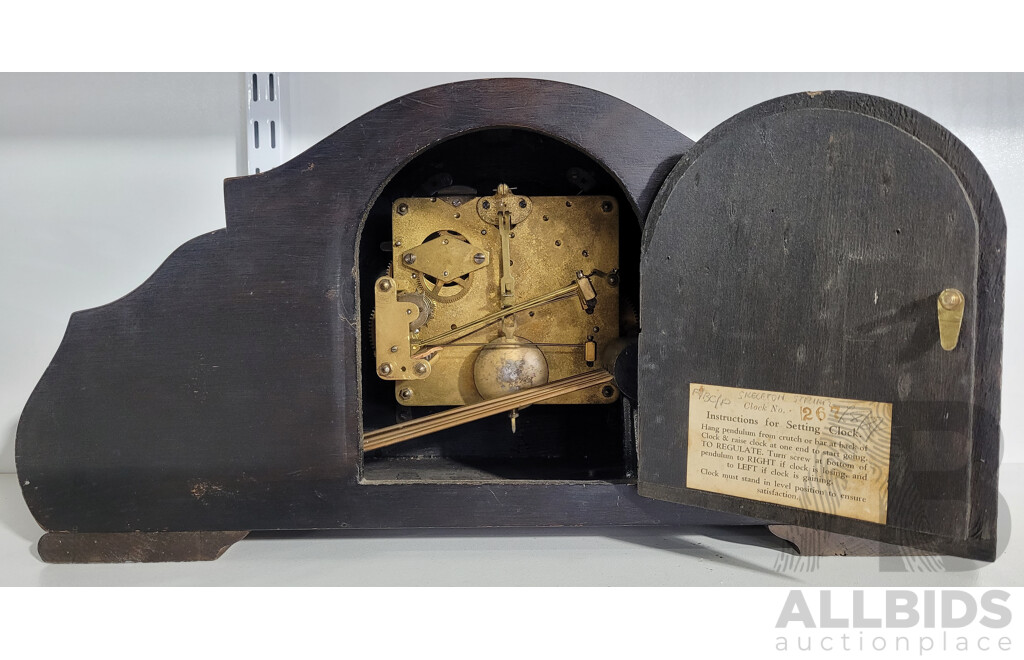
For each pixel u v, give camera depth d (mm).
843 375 268
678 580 296
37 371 440
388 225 393
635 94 431
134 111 427
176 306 306
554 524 316
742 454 285
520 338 370
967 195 250
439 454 404
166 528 315
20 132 427
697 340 289
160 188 432
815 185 269
